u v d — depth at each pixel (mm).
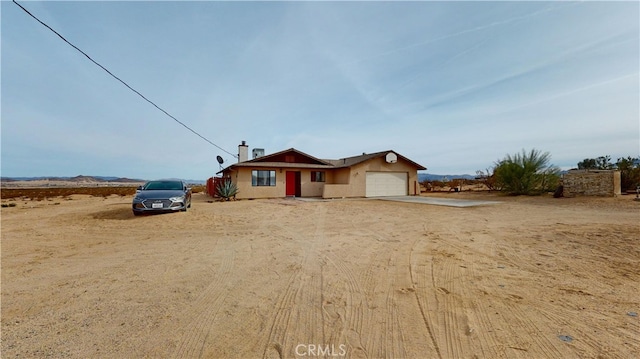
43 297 3430
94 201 19328
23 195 26875
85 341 2447
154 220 9750
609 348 2258
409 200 17516
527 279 3898
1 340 2467
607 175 15766
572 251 5316
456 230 7738
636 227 7422
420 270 4379
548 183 19094
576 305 3076
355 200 18328
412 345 2369
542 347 2297
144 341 2447
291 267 4625
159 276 4207
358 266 4641
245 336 2535
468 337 2477
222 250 5797
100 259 5172
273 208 13703
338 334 2561
